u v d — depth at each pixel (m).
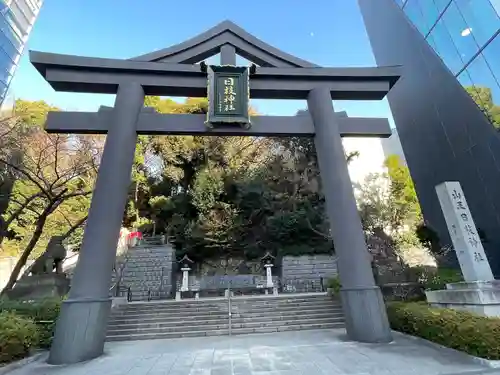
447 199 8.54
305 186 24.23
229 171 25.38
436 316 6.95
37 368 6.14
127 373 5.66
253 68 9.86
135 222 25.84
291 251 22.28
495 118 11.38
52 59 8.93
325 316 11.80
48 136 14.06
